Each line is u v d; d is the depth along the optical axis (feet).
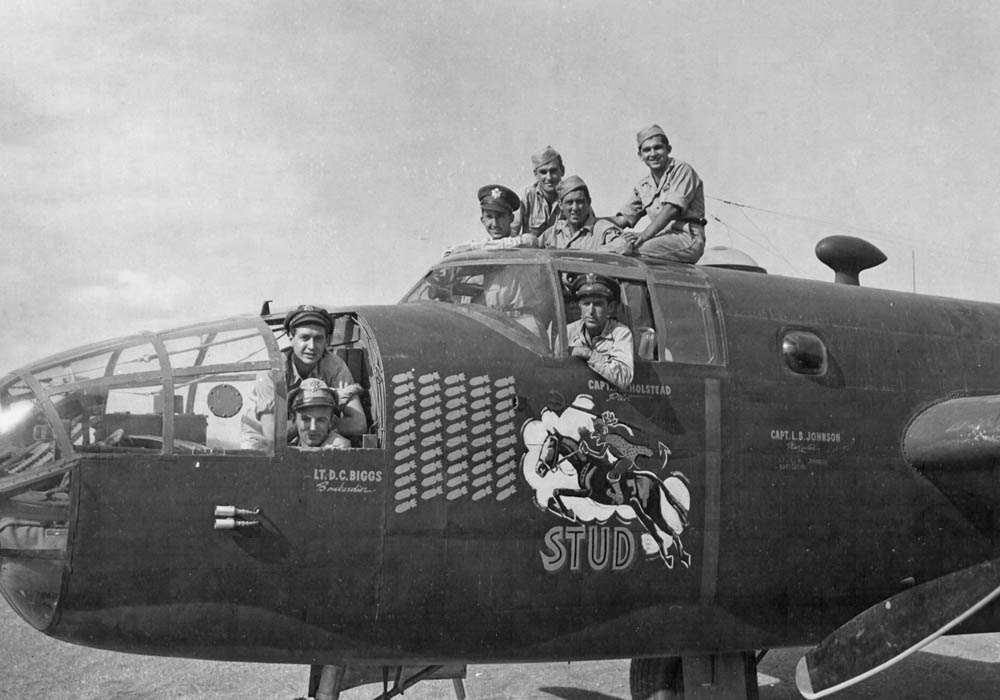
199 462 17.88
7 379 19.02
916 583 23.13
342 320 21.13
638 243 24.27
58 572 17.37
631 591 20.13
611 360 20.24
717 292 22.45
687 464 20.77
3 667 32.53
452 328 20.11
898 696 31.22
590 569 19.72
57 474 17.34
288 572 18.12
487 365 19.57
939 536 23.41
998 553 23.85
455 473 18.90
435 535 18.72
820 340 22.99
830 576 22.18
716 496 20.98
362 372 20.22
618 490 20.04
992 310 26.63
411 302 22.58
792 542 21.71
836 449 22.39
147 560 17.52
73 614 17.47
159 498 17.62
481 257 22.03
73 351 19.51
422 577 18.70
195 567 17.71
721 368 21.62
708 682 22.85
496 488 19.11
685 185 24.82
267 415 18.62
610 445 20.10
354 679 22.81
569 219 26.61
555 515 19.48
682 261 24.59
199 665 33.60
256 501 17.97
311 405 18.44
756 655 24.09
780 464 21.71
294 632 18.43
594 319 20.17
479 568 18.99
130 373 18.72
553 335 20.34
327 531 18.24
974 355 24.84
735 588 21.12
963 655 36.50
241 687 30.86
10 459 17.80
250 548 17.93
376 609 18.58
